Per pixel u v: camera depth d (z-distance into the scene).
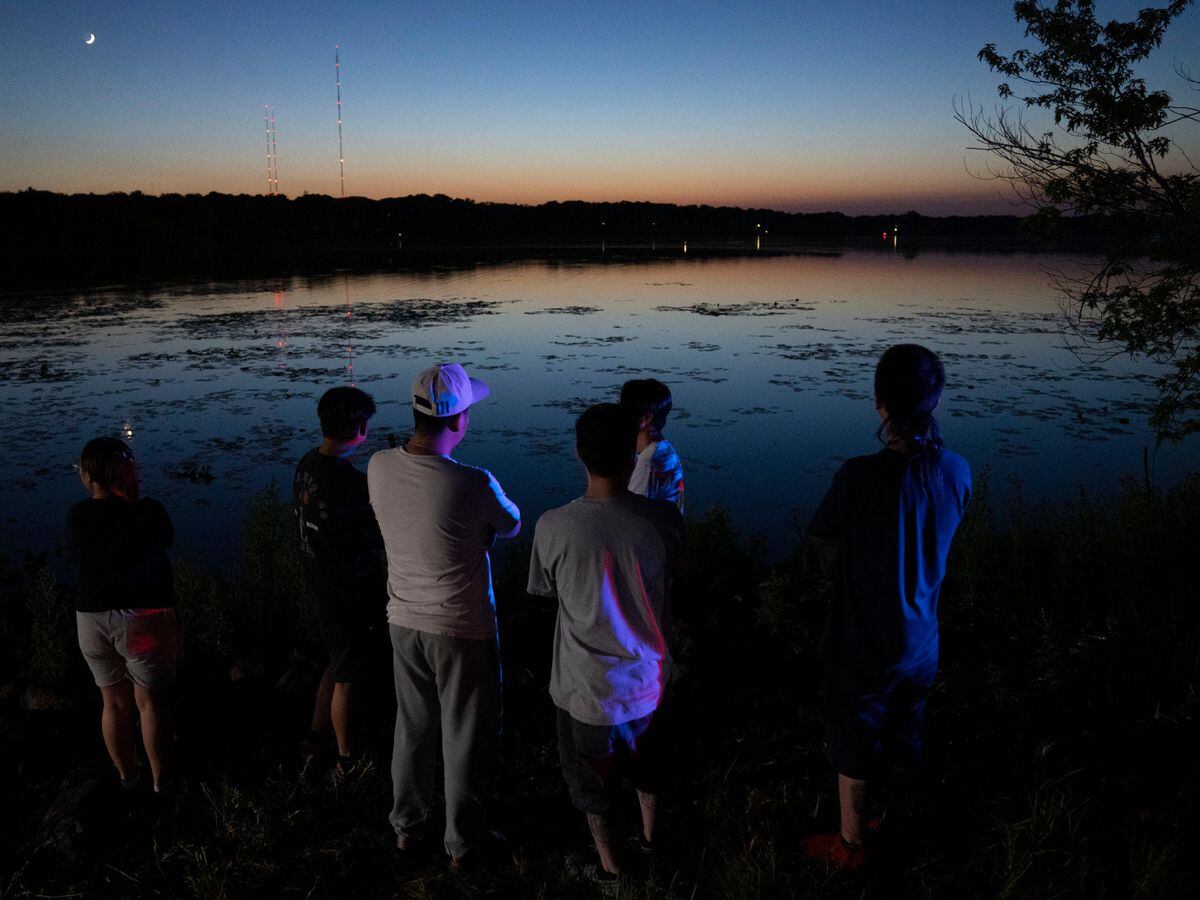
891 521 2.46
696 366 20.31
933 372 2.47
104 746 3.88
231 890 2.86
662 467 3.48
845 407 15.66
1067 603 4.79
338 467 3.20
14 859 3.08
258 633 5.12
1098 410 15.05
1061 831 2.84
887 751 2.62
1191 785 3.02
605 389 17.50
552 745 3.76
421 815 3.03
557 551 2.55
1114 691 3.73
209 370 19.66
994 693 3.87
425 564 2.74
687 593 5.55
